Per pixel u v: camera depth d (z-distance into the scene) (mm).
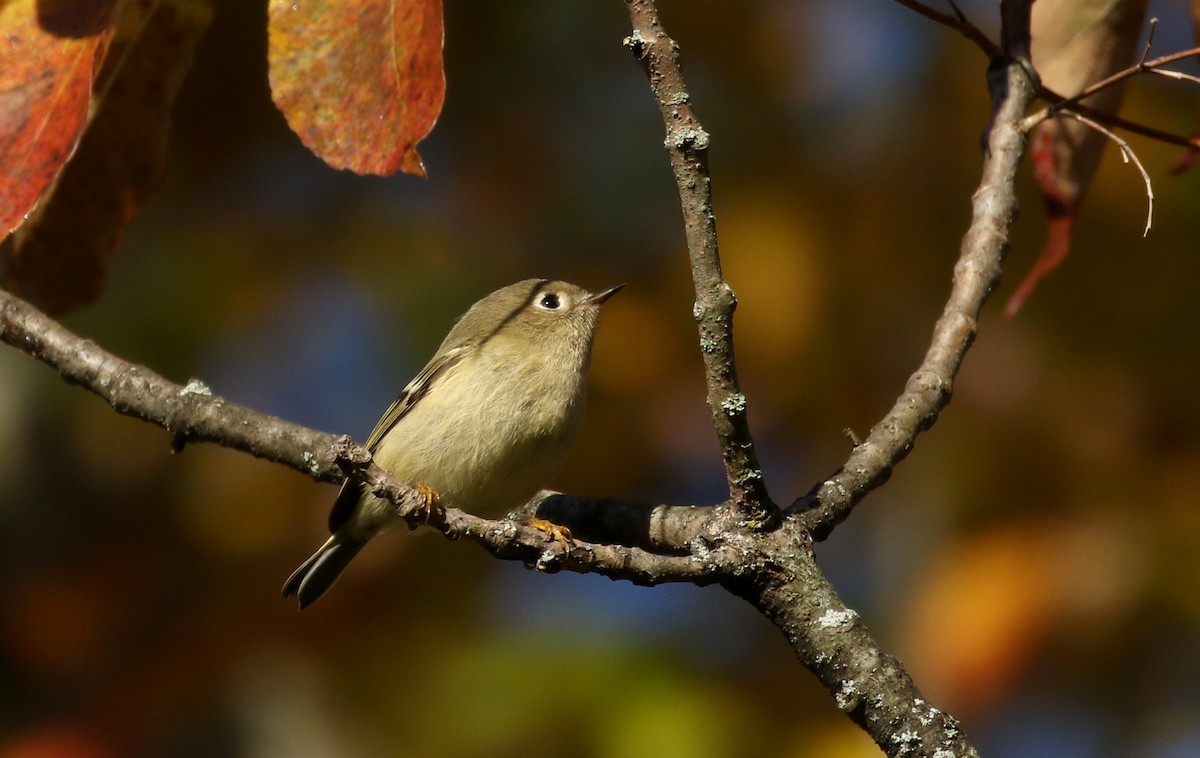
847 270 11352
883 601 11711
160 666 11070
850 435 6547
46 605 11414
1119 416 10641
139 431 12141
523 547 5852
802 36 12109
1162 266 10727
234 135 12031
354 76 4930
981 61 11711
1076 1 7402
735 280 11297
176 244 12117
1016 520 10469
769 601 5988
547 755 10633
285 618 11180
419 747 10711
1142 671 10547
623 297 11711
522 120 12375
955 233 11344
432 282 11945
